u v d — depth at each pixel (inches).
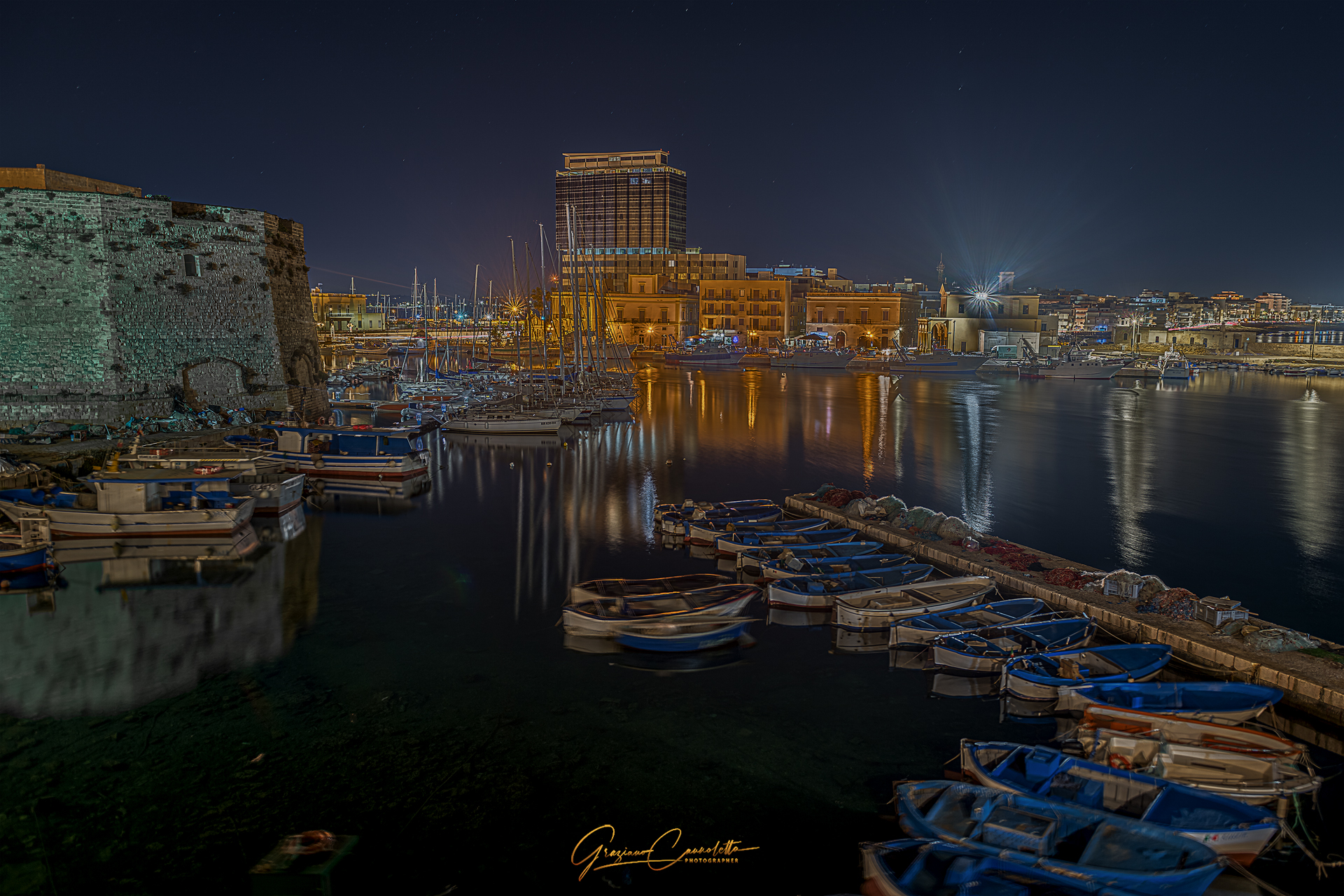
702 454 1688.0
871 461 1600.6
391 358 5059.1
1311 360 5428.2
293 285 1868.8
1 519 965.2
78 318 1416.1
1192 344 6811.0
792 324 6077.8
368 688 614.9
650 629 678.5
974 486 1357.0
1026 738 545.3
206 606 789.9
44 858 425.7
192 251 1578.5
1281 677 577.9
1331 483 1396.4
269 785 490.0
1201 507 1205.7
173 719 565.9
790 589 773.9
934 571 853.8
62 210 1400.1
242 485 1123.9
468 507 1200.8
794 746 536.4
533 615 770.2
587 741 541.3
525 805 472.4
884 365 4500.5
